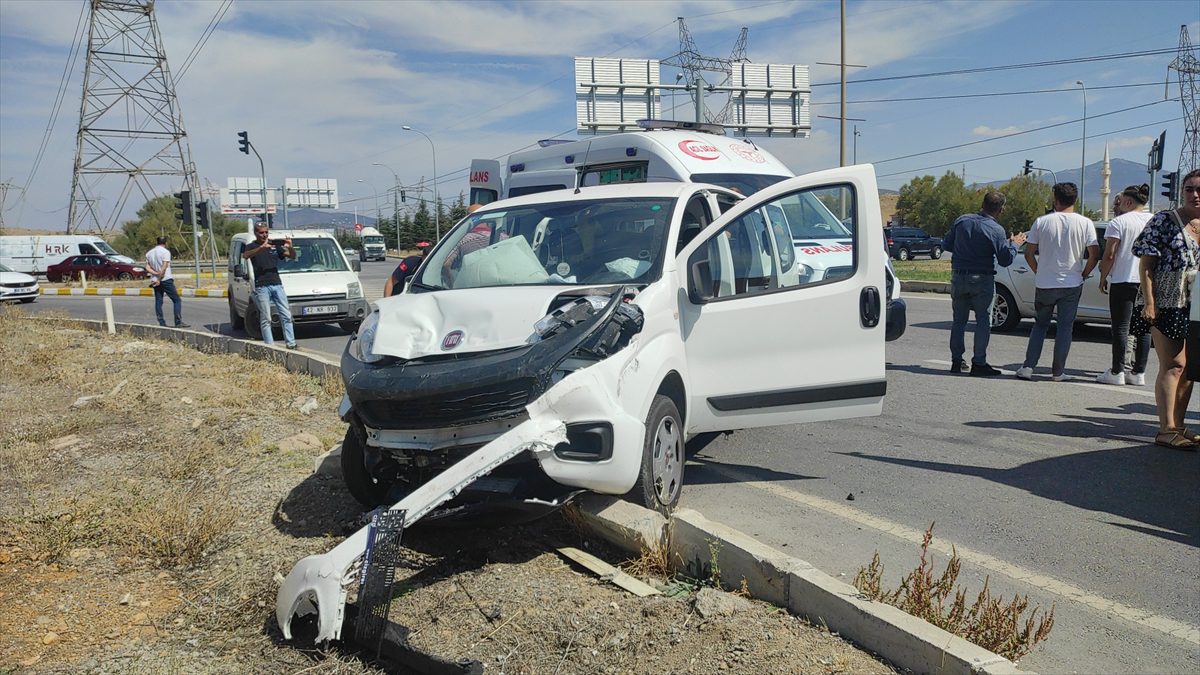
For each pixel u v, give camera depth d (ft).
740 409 16.53
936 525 15.64
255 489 17.93
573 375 13.32
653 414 14.73
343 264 52.95
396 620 11.98
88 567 15.53
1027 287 39.37
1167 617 12.01
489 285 16.57
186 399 27.20
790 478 18.63
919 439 21.43
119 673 11.69
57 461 22.20
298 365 31.78
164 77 172.24
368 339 15.03
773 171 36.50
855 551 14.52
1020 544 14.66
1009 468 18.86
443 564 13.75
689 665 10.41
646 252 16.46
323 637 11.24
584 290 14.96
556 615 11.76
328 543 14.88
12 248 136.77
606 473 13.51
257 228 39.83
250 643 12.19
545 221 18.01
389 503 14.67
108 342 42.96
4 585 14.74
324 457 18.58
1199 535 14.84
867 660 10.37
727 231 18.40
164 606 13.93
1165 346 19.56
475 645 11.22
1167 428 19.85
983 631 10.56
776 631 11.02
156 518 16.75
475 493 13.52
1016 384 27.63
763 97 105.50
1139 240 19.60
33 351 39.70
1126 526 15.33
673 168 33.86
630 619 11.55
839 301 16.21
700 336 16.26
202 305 81.56
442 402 13.33
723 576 12.61
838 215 17.39
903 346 36.52
